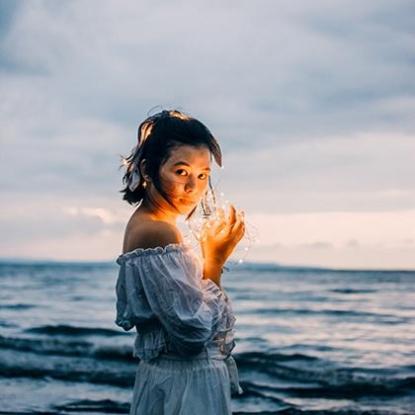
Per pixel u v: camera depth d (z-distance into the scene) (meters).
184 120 2.56
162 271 2.46
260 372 13.00
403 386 11.56
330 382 12.02
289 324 25.62
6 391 10.40
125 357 14.49
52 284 59.56
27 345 16.36
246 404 9.91
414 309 33.25
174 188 2.54
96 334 19.81
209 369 2.52
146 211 2.62
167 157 2.52
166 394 2.50
